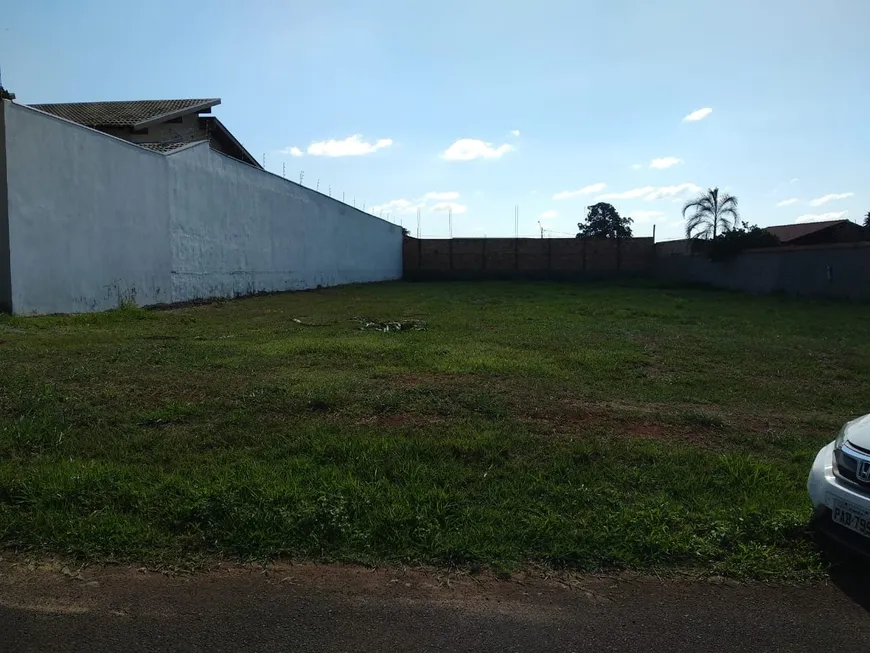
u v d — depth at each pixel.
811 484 4.01
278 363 8.95
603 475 5.04
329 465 5.02
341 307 19.27
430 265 43.88
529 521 4.21
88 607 3.29
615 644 3.09
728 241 30.45
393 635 3.11
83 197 14.71
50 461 4.93
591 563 3.84
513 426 6.18
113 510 4.20
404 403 6.82
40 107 26.59
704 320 16.67
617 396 7.72
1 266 12.69
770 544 4.10
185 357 9.11
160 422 5.98
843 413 7.46
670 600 3.52
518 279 42.59
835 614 3.42
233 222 22.75
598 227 47.69
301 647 3.00
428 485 4.70
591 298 24.67
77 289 14.56
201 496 4.25
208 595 3.42
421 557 3.84
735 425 6.73
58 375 7.54
